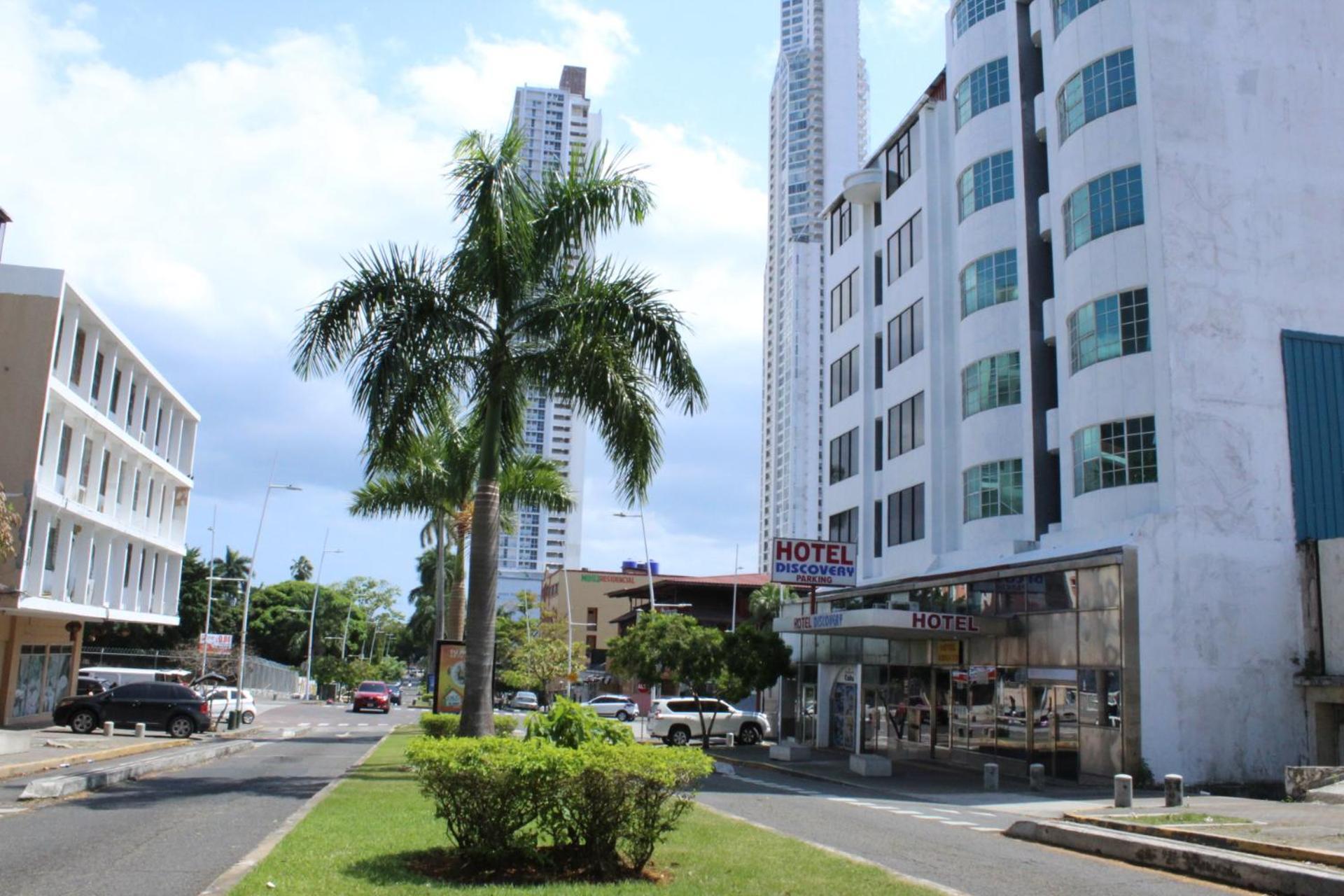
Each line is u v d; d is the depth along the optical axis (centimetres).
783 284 14475
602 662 9331
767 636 3528
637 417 1764
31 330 2903
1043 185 3078
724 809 1614
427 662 10656
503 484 2844
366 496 3031
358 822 1111
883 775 2542
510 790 835
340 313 1723
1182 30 2612
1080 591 2352
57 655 3866
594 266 1833
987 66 3266
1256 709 2248
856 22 15250
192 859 925
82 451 3350
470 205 1756
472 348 1803
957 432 3350
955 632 2608
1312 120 2655
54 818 1193
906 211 3762
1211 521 2325
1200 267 2480
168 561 4625
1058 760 2377
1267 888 976
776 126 15500
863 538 3884
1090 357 2609
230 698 3853
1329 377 2502
